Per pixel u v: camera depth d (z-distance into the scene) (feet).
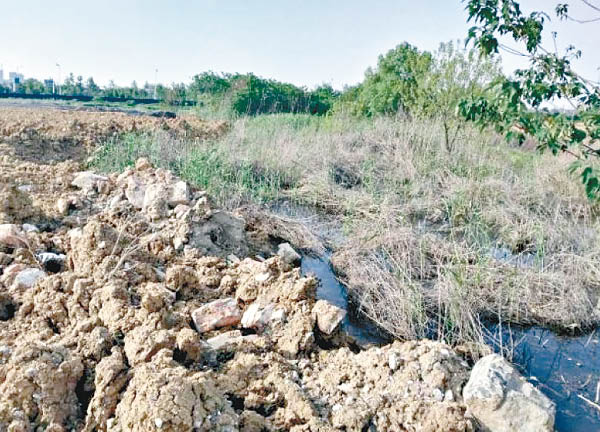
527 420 9.57
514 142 42.80
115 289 12.10
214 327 13.05
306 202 28.30
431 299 16.11
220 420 8.32
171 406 7.92
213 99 69.92
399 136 38.11
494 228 23.86
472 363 13.02
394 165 33.09
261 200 26.55
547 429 9.50
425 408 9.62
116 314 11.46
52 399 8.87
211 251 17.53
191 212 17.84
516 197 27.12
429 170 31.60
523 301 16.37
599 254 19.60
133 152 30.78
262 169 32.01
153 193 19.97
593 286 17.90
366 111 60.80
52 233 17.84
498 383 10.00
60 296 12.55
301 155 34.32
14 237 15.80
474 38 14.14
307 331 12.47
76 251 15.39
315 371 11.48
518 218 24.20
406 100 43.86
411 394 10.23
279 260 15.58
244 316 13.33
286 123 48.44
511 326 15.60
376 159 34.71
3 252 15.40
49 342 10.78
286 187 31.30
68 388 9.27
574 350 14.47
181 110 68.90
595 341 15.01
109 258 14.34
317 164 33.55
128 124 40.01
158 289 12.89
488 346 13.21
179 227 17.49
